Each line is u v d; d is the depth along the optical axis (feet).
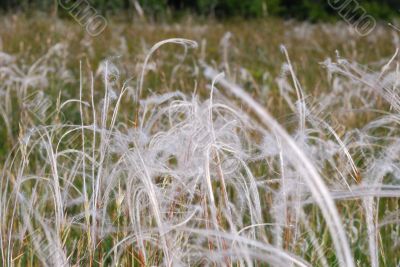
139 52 25.14
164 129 10.60
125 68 19.79
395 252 9.61
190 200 7.43
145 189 6.77
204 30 35.86
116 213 7.91
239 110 8.95
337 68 8.57
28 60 22.76
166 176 7.59
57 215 7.55
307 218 10.02
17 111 15.75
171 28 35.45
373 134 13.60
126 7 41.86
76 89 18.92
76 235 9.51
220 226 7.05
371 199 7.34
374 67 25.00
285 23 42.57
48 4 37.09
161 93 12.83
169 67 22.90
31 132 8.30
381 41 32.53
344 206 10.66
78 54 24.75
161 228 6.40
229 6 50.26
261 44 32.30
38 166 11.02
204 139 7.21
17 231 8.93
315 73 23.66
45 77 18.56
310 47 31.71
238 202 9.96
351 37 32.89
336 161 11.73
